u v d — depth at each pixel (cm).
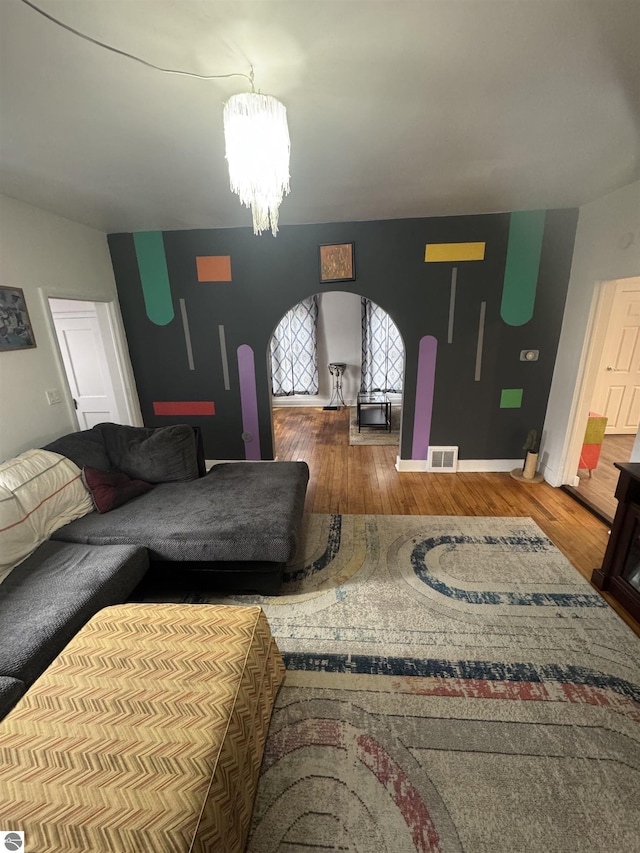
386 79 136
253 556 207
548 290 328
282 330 630
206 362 375
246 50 119
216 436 397
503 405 363
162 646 138
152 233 341
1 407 238
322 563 247
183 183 227
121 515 233
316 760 138
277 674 161
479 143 187
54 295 283
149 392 388
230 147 138
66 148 182
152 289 356
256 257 342
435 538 270
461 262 327
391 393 645
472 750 140
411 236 324
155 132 168
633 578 199
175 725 112
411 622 198
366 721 151
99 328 356
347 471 394
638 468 194
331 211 295
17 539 191
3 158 191
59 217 287
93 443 271
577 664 172
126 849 86
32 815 92
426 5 103
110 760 103
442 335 347
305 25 110
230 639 141
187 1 101
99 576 178
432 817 122
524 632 190
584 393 313
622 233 257
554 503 317
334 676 170
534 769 134
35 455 230
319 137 178
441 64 128
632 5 103
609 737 143
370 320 615
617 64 128
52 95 140
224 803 102
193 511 235
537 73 133
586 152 198
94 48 116
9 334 244
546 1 102
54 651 147
